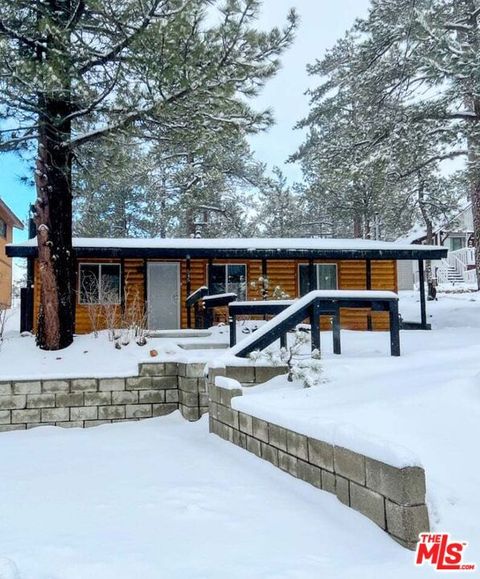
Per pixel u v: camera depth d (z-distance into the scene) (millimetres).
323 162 13914
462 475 2584
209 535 2588
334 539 2490
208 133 7410
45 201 7434
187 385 5871
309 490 3111
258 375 5090
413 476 2316
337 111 20016
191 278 12836
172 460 4133
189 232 21875
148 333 8102
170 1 6602
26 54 6883
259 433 3900
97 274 12180
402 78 12633
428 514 2332
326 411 3463
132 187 22281
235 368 5055
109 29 7047
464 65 10188
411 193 20312
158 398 6195
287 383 4824
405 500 2301
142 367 6180
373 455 2521
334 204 21656
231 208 22781
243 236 23344
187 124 7285
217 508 2961
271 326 5328
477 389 3412
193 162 19594
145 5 6465
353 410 3342
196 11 6504
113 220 23094
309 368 4539
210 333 8820
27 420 5852
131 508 3018
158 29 6312
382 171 11914
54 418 5906
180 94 6777
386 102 13359
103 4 6492
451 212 22766
